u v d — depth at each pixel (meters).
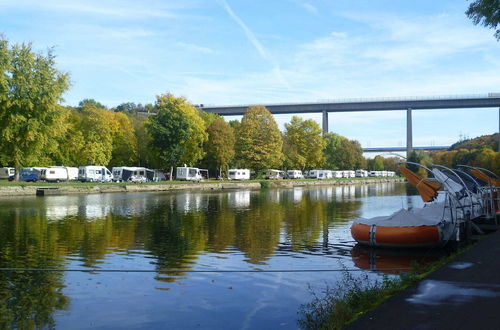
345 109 153.50
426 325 7.58
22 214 32.25
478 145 121.44
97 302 11.98
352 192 70.62
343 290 11.73
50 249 19.22
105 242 21.00
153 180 84.12
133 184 66.56
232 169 95.88
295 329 9.94
